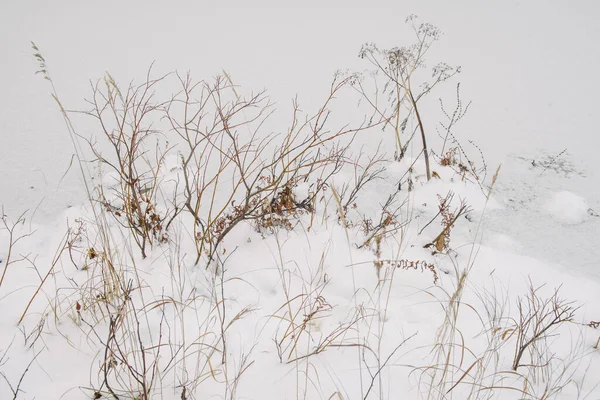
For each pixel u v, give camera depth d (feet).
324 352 6.95
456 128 12.67
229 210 9.71
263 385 6.41
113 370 6.51
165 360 6.74
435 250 8.98
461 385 6.46
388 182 10.96
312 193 9.89
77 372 6.48
